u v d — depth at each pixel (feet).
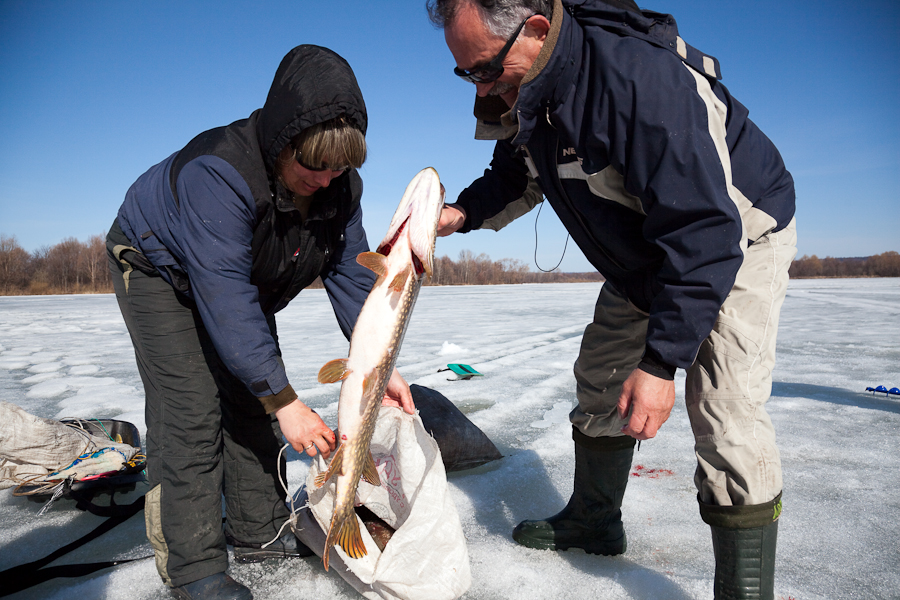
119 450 9.89
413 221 5.63
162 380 6.65
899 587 6.79
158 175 6.61
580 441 7.73
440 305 70.95
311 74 5.68
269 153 5.99
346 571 6.65
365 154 6.11
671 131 4.76
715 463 5.36
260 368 6.04
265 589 6.97
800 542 8.04
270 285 7.27
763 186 5.58
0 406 8.57
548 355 25.94
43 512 9.29
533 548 7.88
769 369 5.45
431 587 6.19
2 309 69.62
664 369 5.08
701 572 7.21
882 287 117.60
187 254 6.01
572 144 5.53
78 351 29.04
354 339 5.71
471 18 5.24
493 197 8.24
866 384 18.90
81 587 6.88
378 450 7.25
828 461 11.48
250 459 7.66
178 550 6.48
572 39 5.21
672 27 5.45
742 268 5.54
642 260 5.92
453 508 6.63
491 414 15.34
